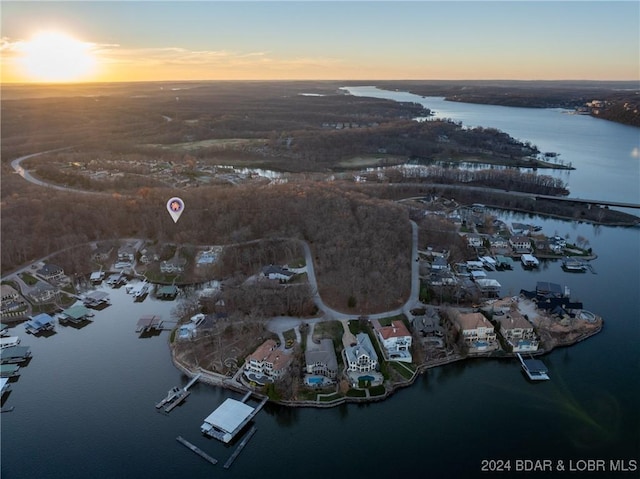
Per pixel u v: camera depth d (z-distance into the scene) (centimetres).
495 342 15912
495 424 12738
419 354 15250
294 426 12794
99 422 12950
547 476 11181
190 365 15062
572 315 17338
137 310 18962
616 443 12050
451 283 19312
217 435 12344
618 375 14562
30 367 15388
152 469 11500
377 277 18625
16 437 12500
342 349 15538
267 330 16612
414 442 12212
